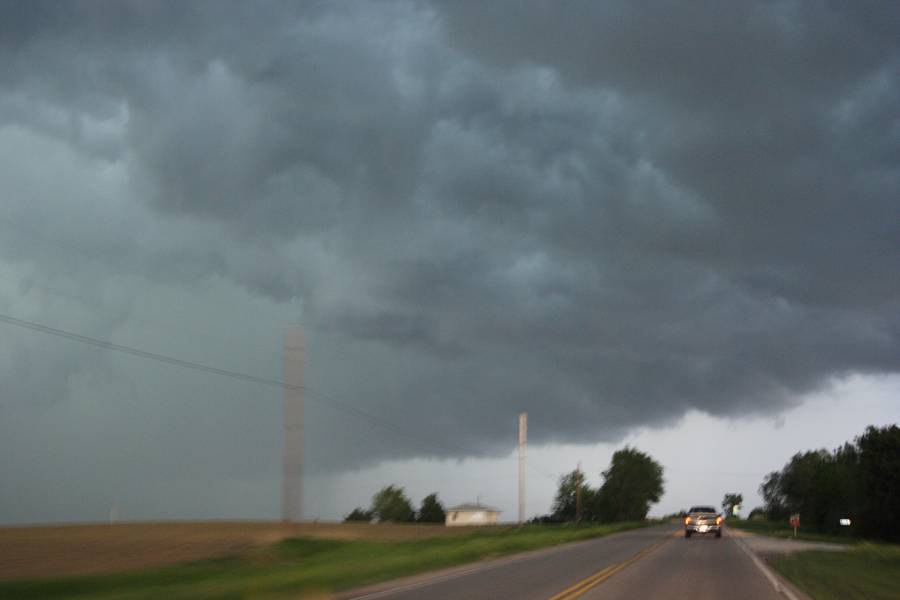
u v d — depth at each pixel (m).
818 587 24.41
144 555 36.50
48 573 28.36
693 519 64.56
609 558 37.31
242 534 51.78
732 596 21.59
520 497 75.00
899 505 77.50
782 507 152.12
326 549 37.84
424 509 150.00
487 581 25.50
